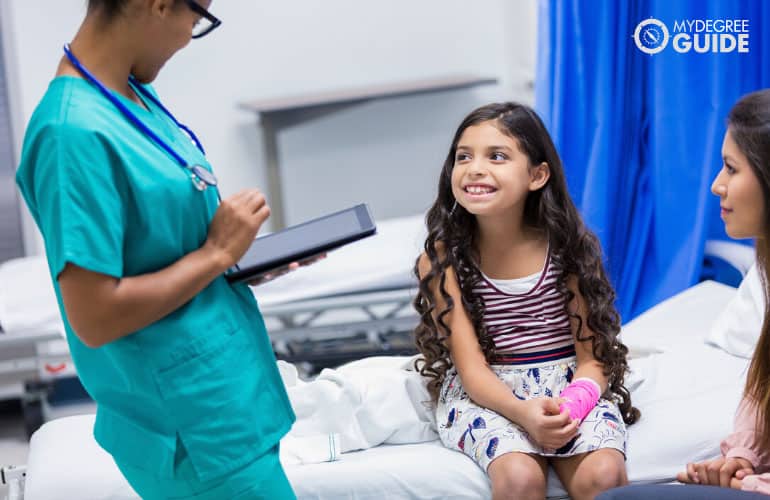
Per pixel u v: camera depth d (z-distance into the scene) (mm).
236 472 1419
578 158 2834
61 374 3934
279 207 4074
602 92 2699
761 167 1562
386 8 4156
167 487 1427
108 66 1349
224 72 4074
